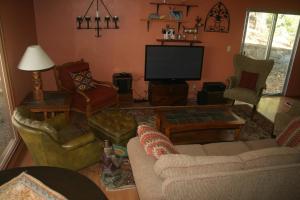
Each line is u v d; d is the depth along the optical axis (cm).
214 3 482
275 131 359
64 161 239
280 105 523
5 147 299
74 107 392
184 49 470
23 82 355
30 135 217
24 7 371
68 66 401
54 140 222
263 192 158
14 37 323
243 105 513
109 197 245
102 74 488
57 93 368
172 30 478
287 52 557
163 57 467
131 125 300
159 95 472
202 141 344
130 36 472
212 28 499
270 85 577
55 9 427
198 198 147
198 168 151
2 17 286
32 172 164
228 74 544
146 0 454
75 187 153
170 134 320
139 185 182
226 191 149
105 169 262
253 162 161
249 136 379
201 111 361
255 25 523
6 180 156
